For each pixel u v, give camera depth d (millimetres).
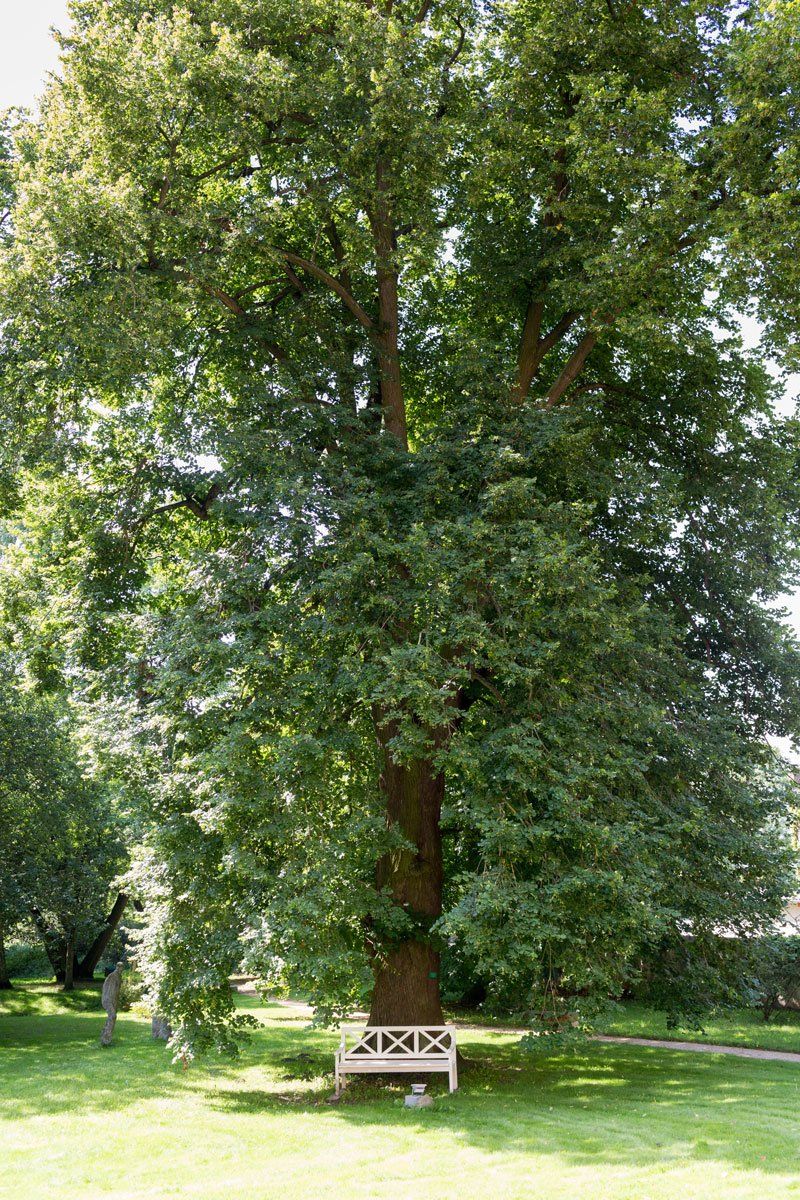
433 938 14188
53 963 32656
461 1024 22984
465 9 16578
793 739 16281
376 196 14461
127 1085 14320
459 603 12789
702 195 14531
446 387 17156
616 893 11461
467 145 16125
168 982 12547
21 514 16438
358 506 12781
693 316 17500
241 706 12406
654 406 17484
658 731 13602
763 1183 8164
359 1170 8891
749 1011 24203
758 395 17109
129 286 12781
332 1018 12156
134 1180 8805
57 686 16359
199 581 13570
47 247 12477
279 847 12102
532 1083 14016
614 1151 9469
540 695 12938
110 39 13273
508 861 11977
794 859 14945
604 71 15305
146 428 16547
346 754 13359
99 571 15594
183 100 13258
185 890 12773
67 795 23172
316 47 14648
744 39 13086
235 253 14242
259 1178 8734
